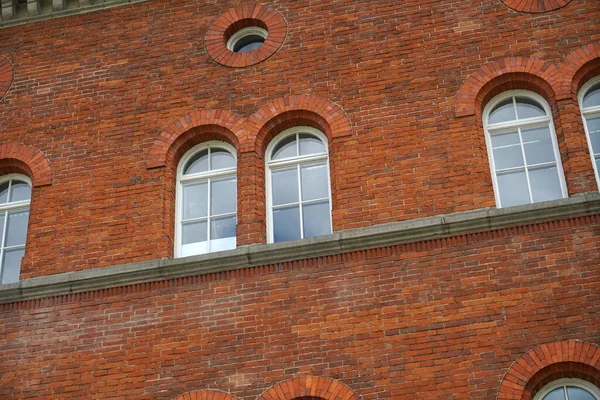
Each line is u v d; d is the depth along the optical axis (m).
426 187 15.03
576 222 14.24
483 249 14.28
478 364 13.44
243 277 14.81
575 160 14.85
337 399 13.56
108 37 17.92
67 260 15.59
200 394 14.01
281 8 17.44
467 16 16.58
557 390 13.41
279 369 13.97
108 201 16.06
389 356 13.74
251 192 15.70
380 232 14.60
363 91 16.19
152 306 14.85
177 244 15.86
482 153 15.27
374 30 16.81
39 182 16.50
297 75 16.62
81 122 17.02
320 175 16.02
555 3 16.34
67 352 14.73
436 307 13.97
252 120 16.31
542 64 15.76
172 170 16.34
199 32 17.58
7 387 14.59
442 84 15.96
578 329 13.45
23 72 17.89
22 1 18.59
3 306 15.32
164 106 16.86
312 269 14.65
